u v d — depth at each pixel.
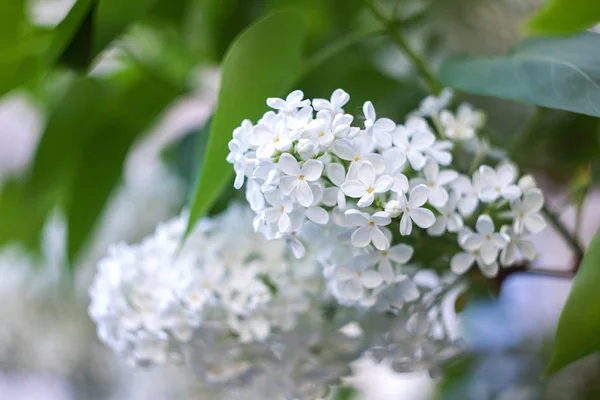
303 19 0.44
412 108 0.52
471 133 0.42
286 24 0.43
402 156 0.37
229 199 0.46
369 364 0.79
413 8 0.64
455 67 0.45
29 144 0.94
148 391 0.90
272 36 0.43
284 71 0.45
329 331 0.41
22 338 0.96
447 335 0.42
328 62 0.56
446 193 0.38
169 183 0.73
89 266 0.82
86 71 0.47
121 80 0.61
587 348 0.38
